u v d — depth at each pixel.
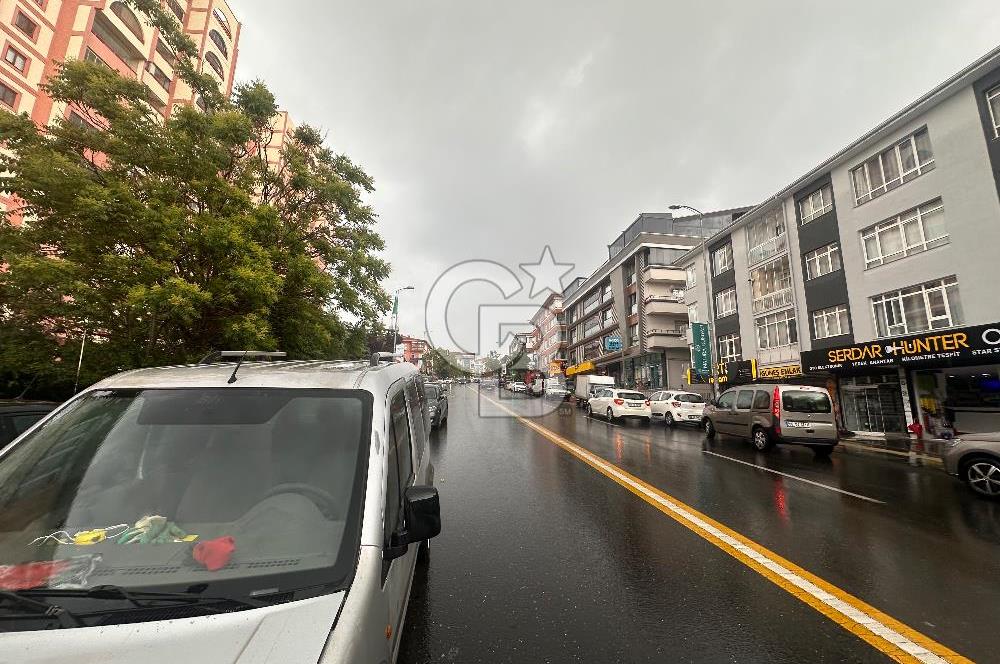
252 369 2.38
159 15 7.68
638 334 36.28
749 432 11.03
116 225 6.25
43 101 23.20
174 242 6.38
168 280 5.90
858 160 16.92
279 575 1.54
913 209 14.89
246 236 6.88
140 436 2.03
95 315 6.31
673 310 33.62
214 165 7.09
